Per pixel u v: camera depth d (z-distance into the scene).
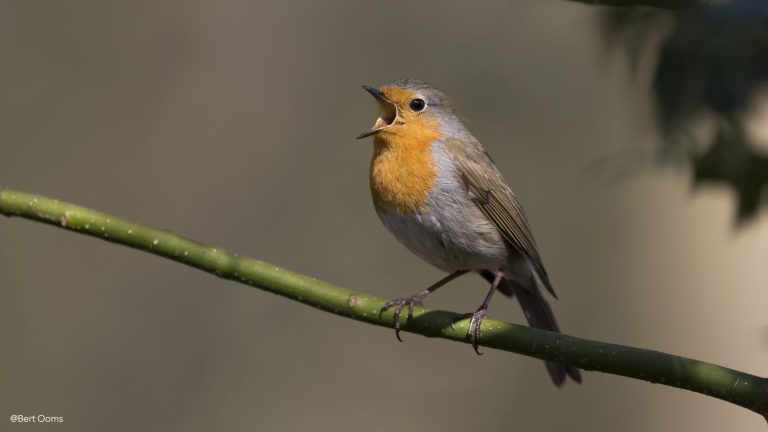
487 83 13.74
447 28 14.06
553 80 13.62
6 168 13.05
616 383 12.88
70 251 13.17
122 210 13.22
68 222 5.48
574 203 13.38
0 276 12.92
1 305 12.77
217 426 12.56
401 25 14.22
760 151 6.82
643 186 12.83
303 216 13.72
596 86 13.43
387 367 13.43
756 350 11.74
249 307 13.27
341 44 14.33
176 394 12.67
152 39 14.10
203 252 5.48
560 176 13.48
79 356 12.67
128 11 14.11
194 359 12.90
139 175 13.43
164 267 13.27
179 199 13.54
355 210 13.78
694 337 12.15
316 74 14.24
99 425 12.42
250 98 14.08
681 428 12.41
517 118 13.66
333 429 12.80
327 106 14.13
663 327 12.43
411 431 13.11
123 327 12.90
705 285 12.16
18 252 13.09
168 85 13.97
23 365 12.52
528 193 13.45
